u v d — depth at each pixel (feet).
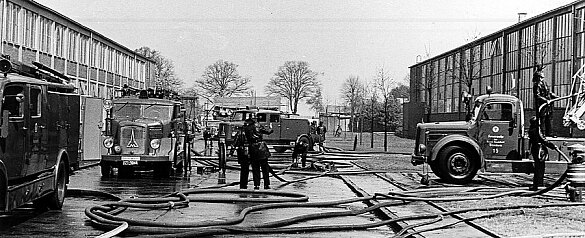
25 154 35.17
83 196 51.31
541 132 54.85
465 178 63.72
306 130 117.70
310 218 41.63
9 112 32.94
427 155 64.75
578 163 46.85
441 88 219.82
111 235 32.24
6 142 32.53
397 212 43.21
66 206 45.21
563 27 132.57
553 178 66.08
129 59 217.56
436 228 36.40
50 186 40.06
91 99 89.81
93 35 171.83
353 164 96.27
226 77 287.69
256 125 58.13
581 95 60.64
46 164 39.11
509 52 159.63
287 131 115.55
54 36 140.97
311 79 294.87
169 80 278.67
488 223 37.37
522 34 151.94
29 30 125.90
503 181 66.90
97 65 176.45
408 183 64.69
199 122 178.60
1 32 110.52
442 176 64.03
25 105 35.32
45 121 38.70
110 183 63.36
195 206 47.60
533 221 38.01
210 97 281.74
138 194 54.19
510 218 39.45
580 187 46.78
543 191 50.26
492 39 170.40
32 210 43.01
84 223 37.99
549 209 43.47
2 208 32.17
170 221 39.99
